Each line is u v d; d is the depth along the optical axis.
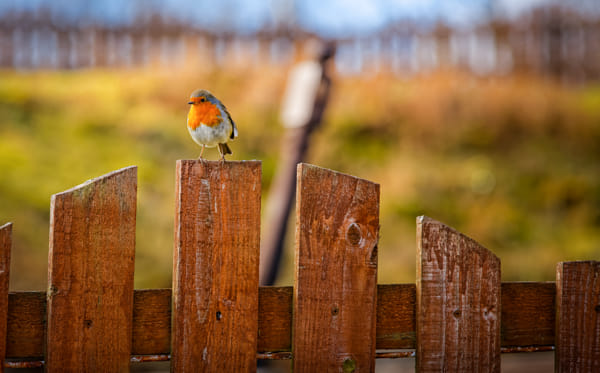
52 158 15.57
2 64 25.08
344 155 18.03
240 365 3.13
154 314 3.11
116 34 25.81
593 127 19.81
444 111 20.03
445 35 24.84
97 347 3.00
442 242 3.32
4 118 17.38
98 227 3.00
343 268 3.21
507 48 24.94
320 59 10.70
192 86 20.64
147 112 18.92
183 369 3.07
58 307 2.95
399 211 15.66
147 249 12.30
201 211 3.10
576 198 16.73
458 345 3.33
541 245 14.95
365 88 21.38
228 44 25.86
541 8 25.19
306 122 10.39
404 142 18.95
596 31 24.95
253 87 20.53
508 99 20.56
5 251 2.91
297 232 3.17
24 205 12.84
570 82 24.80
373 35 24.84
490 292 3.37
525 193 17.03
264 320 3.20
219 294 3.11
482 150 18.86
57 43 25.48
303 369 3.17
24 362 2.96
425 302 3.30
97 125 17.77
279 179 10.30
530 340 3.50
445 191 16.86
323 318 3.19
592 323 3.50
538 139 19.45
